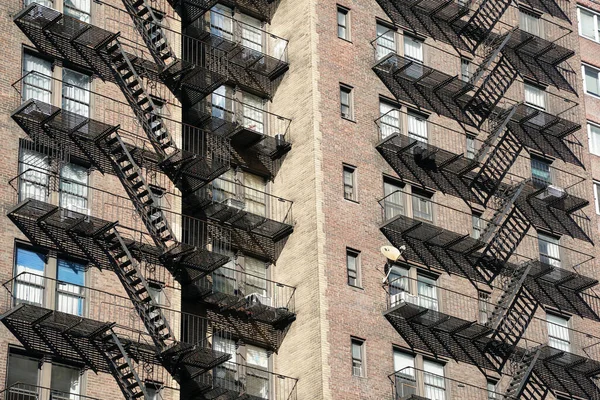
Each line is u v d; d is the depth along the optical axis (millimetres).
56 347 74750
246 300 85688
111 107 81375
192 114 89562
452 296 92312
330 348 84688
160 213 80500
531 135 102312
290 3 96188
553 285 98375
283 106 93500
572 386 96250
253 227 88812
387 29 97750
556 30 108000
